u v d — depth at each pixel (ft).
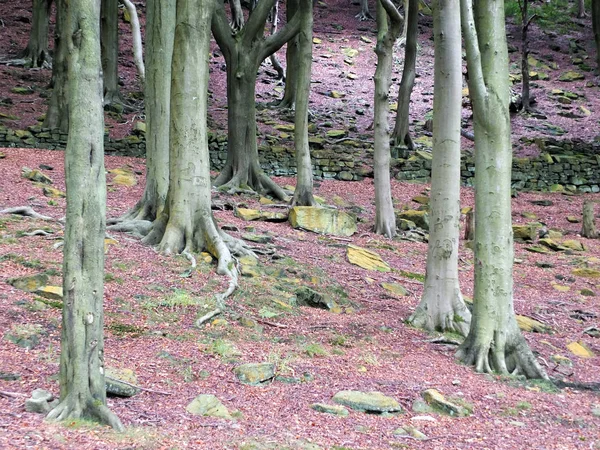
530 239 53.98
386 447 15.31
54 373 18.03
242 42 55.36
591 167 74.69
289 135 77.30
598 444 17.16
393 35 48.29
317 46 120.98
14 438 12.84
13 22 108.78
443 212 29.63
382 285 35.45
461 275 42.32
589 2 146.82
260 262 34.47
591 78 111.45
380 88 49.26
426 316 29.45
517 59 117.70
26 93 80.64
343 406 18.11
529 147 80.94
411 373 22.45
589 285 43.01
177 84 33.73
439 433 16.84
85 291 14.70
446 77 29.71
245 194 53.36
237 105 55.06
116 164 60.59
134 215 37.99
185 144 33.71
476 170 25.03
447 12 29.73
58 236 32.63
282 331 25.66
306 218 46.29
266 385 19.48
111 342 21.44
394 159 72.28
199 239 33.30
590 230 56.49
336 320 28.35
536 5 145.07
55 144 65.05
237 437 14.82
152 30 38.78
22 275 26.20
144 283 28.02
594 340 31.32
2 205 39.40
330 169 69.10
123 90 87.61
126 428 14.57
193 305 26.40
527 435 17.43
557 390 22.70
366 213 56.90
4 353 19.06
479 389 21.27
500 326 24.53
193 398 17.54
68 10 15.05
